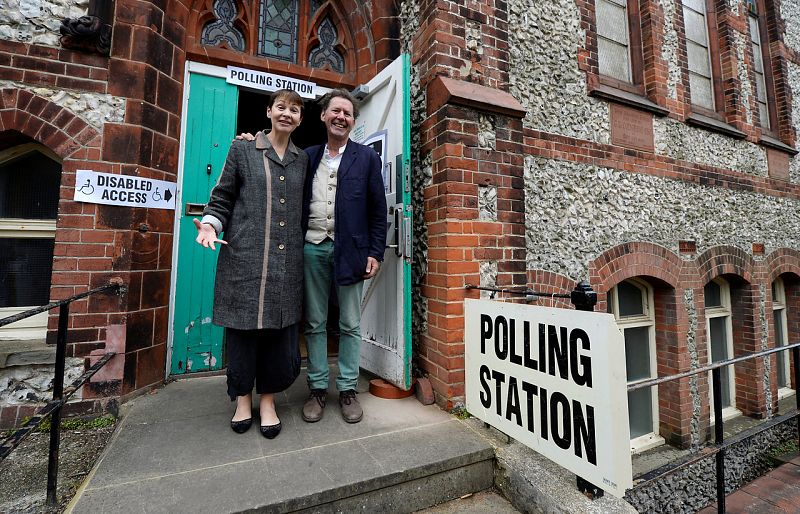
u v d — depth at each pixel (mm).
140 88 2551
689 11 5418
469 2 2928
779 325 6098
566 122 3729
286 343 2037
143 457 1811
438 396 2594
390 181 2854
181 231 2934
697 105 5230
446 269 2576
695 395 4395
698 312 4512
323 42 3494
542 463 1946
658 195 4320
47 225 2566
